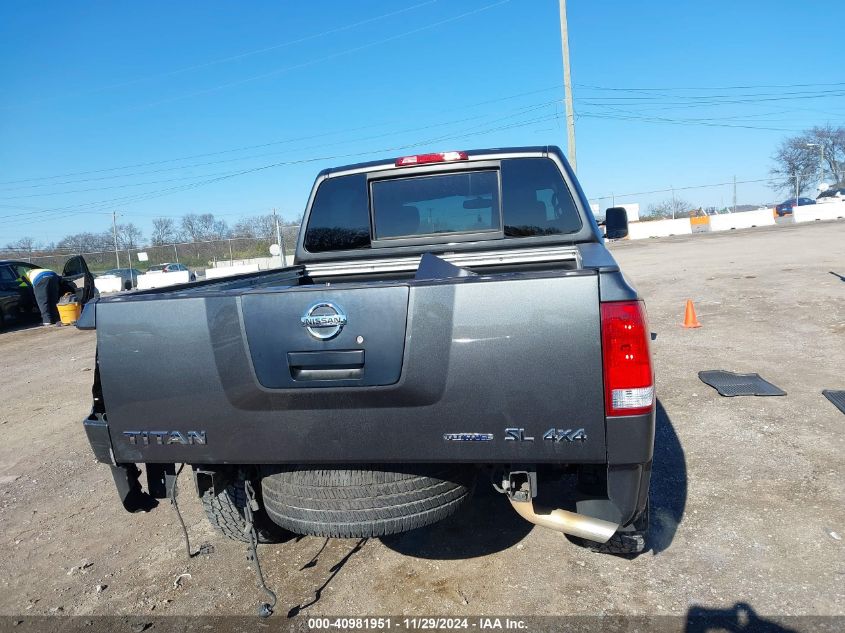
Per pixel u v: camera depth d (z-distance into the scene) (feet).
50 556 12.21
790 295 35.22
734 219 118.32
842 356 22.30
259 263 114.62
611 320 7.04
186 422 8.05
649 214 146.00
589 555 10.61
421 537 11.58
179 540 12.42
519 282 7.12
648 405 7.12
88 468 17.34
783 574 9.67
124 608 10.16
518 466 7.64
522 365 7.17
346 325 7.41
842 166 177.58
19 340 46.57
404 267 13.21
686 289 41.70
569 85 86.02
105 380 8.21
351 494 8.02
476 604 9.45
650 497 12.57
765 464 13.75
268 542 10.96
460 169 12.78
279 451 7.86
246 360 7.70
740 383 19.74
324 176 13.56
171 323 7.91
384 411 7.50
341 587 10.19
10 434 21.52
